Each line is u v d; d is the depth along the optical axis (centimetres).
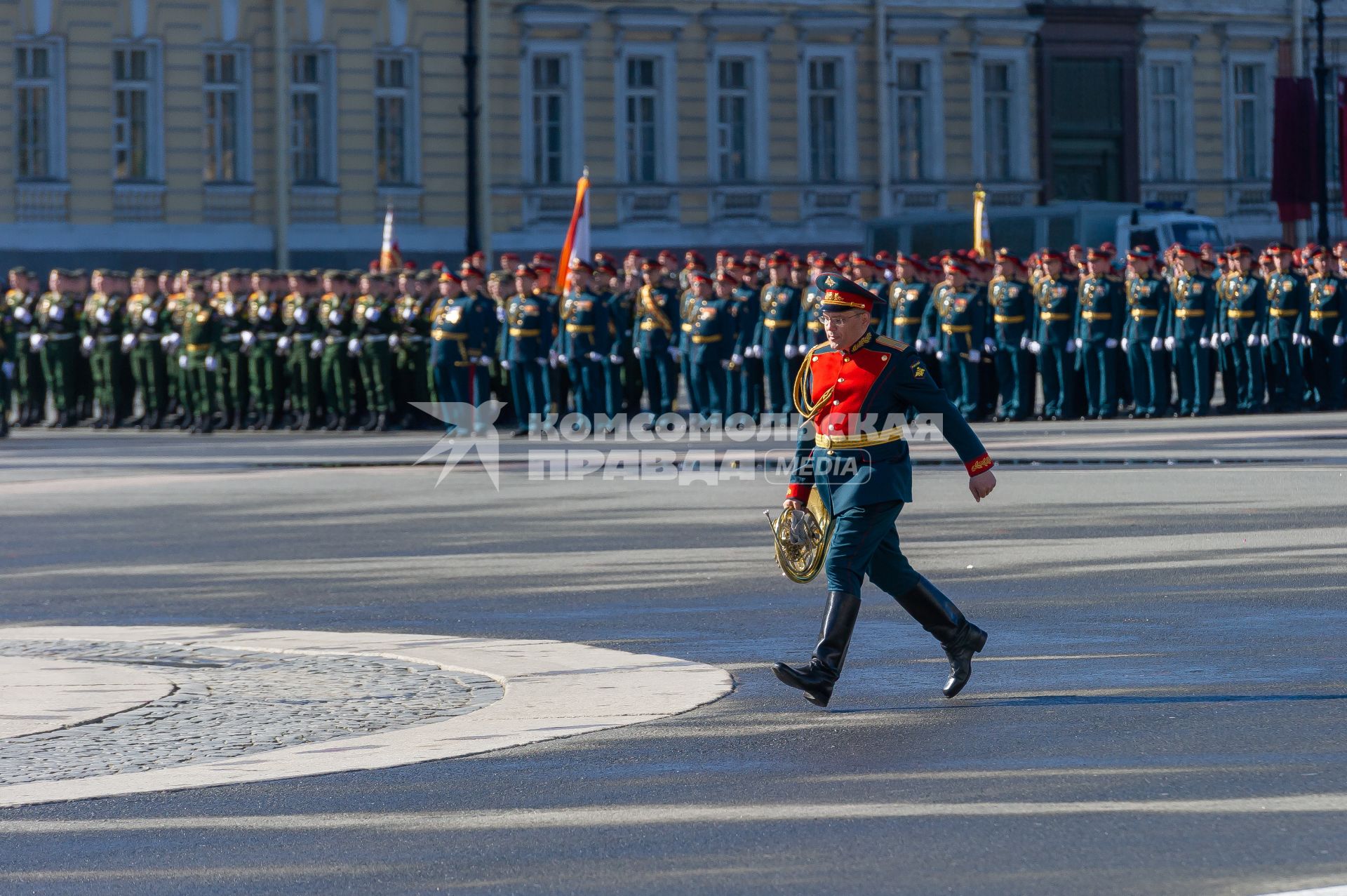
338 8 11675
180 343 7938
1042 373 7569
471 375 7412
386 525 4669
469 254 11069
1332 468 5441
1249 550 3869
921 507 4744
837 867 1844
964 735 2386
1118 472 5491
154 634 3241
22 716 2608
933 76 13225
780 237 12825
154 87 11212
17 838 2025
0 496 5488
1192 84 13988
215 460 6556
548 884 1817
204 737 2481
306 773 2272
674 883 1806
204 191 11325
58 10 10944
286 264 11444
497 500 5153
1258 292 7681
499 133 12125
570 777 2230
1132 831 1938
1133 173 13800
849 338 2572
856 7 12950
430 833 2003
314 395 7825
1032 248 12138
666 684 2739
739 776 2211
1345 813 1989
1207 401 7588
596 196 12338
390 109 11931
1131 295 7525
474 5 11231
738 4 12631
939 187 13225
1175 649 2894
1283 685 2623
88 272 11000
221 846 1973
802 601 3434
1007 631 3084
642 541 4269
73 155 11006
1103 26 13612
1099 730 2386
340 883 1838
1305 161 12850
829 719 2503
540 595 3562
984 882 1786
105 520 4891
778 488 5328
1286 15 14200
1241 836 1912
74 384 8400
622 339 7700
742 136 12850
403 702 2677
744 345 7612
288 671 2905
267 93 11438
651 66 12588
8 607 3581
